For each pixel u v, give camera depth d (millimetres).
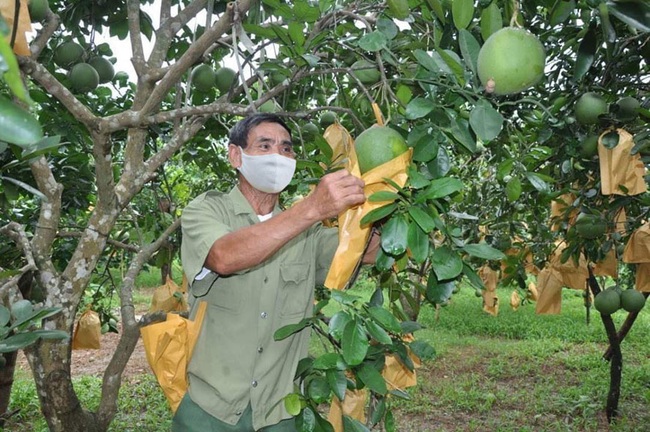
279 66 2035
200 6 2711
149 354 2066
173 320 2082
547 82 3096
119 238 4234
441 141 1622
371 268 2475
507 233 4949
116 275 6789
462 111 1652
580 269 4758
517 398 6824
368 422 2125
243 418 2156
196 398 2143
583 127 3117
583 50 1770
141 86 2500
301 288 2223
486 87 1547
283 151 2113
